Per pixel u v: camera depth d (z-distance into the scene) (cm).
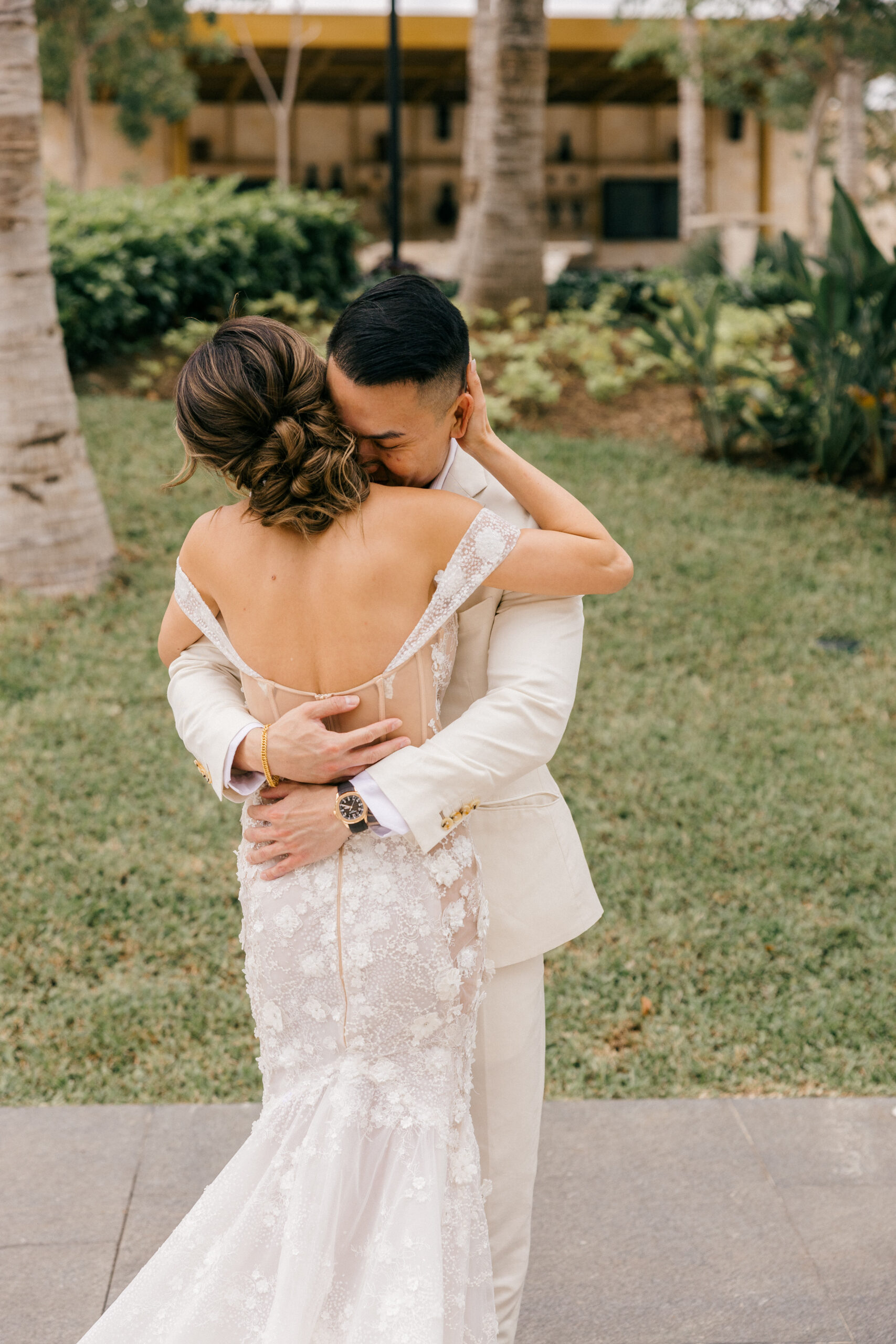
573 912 184
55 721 470
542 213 1027
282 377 152
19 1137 274
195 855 399
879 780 448
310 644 160
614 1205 252
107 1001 327
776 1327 218
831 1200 253
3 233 545
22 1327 218
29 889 374
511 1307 188
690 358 866
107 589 580
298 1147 157
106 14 1895
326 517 153
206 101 2764
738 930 364
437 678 168
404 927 158
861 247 735
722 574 626
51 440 566
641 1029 324
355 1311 150
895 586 616
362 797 157
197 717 171
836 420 746
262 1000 167
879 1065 307
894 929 365
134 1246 239
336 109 2822
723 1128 279
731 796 436
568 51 2377
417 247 1794
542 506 171
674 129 2888
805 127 1967
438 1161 157
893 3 1392
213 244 930
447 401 156
